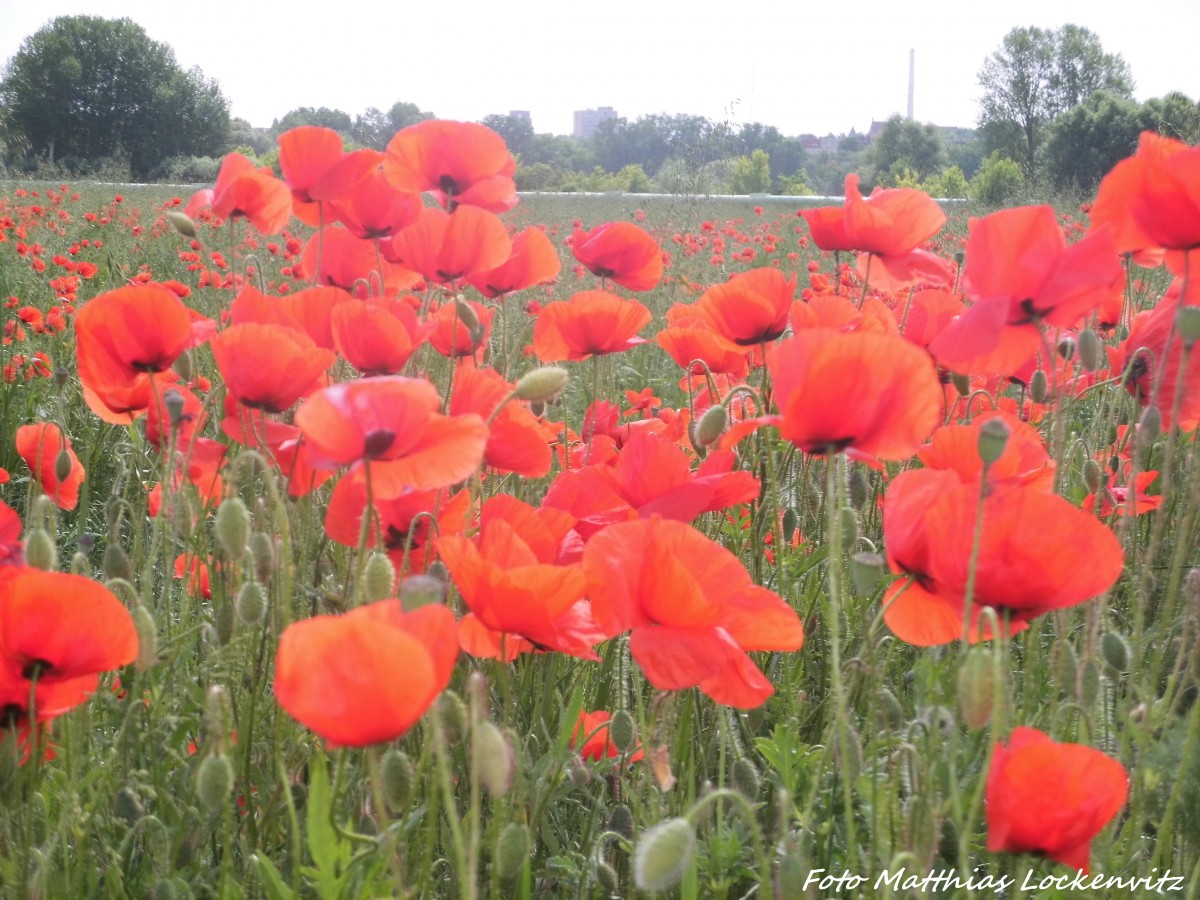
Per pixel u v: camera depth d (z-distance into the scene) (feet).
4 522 7.95
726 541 10.91
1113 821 6.56
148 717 7.58
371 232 12.81
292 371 7.24
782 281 10.37
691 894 5.89
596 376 12.03
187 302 28.71
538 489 12.14
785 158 240.94
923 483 5.80
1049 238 6.68
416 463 5.54
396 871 4.77
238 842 7.37
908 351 5.48
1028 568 5.19
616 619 5.74
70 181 76.02
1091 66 220.43
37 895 5.81
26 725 6.07
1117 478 11.66
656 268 13.43
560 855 7.27
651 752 6.38
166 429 8.95
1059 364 11.86
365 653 4.11
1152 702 6.97
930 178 169.68
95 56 224.74
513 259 12.50
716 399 10.72
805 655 9.66
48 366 19.20
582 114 597.52
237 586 8.51
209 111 235.81
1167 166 7.13
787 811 5.12
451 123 12.46
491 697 8.37
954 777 5.31
